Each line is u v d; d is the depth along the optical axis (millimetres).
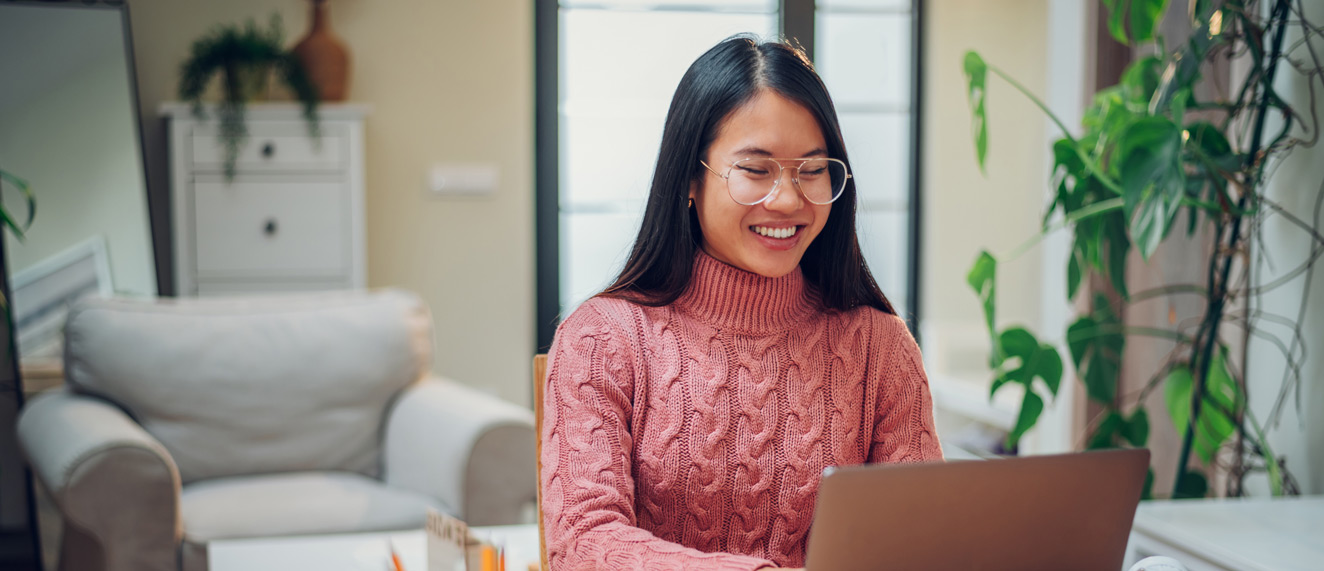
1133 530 1755
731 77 1132
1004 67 4012
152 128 3779
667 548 1001
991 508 869
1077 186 2041
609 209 4277
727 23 4250
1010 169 3990
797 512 1178
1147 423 2184
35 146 3441
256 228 3682
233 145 3625
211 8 3801
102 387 2561
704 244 1239
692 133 1155
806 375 1213
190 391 2604
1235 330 2180
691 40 4238
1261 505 1812
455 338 4137
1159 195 1739
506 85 4090
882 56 4395
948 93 4234
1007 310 4020
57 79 3486
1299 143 1915
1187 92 1779
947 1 4227
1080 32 2512
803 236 1156
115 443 2143
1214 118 2211
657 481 1160
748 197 1116
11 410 3225
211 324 2707
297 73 3701
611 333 1184
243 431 2627
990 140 4051
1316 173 1980
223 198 3658
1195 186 1952
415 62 4020
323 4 3742
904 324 1328
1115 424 2197
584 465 1103
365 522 2330
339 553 1715
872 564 845
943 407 4000
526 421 2455
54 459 2162
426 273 4090
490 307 4156
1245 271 2025
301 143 3688
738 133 1120
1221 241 2088
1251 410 2160
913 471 830
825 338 1248
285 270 3713
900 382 1275
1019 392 3688
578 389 1153
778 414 1187
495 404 2555
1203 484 2084
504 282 4160
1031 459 875
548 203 4195
